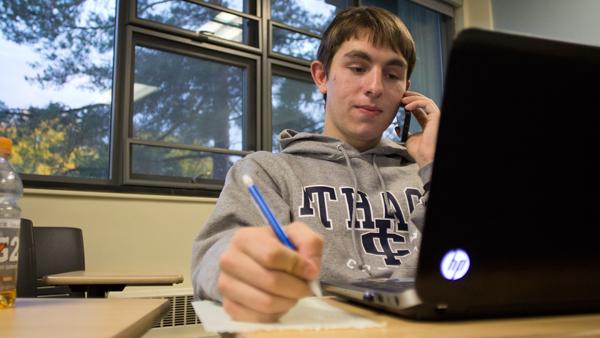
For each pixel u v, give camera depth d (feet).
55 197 6.38
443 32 12.28
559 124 1.20
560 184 1.23
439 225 1.16
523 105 1.16
